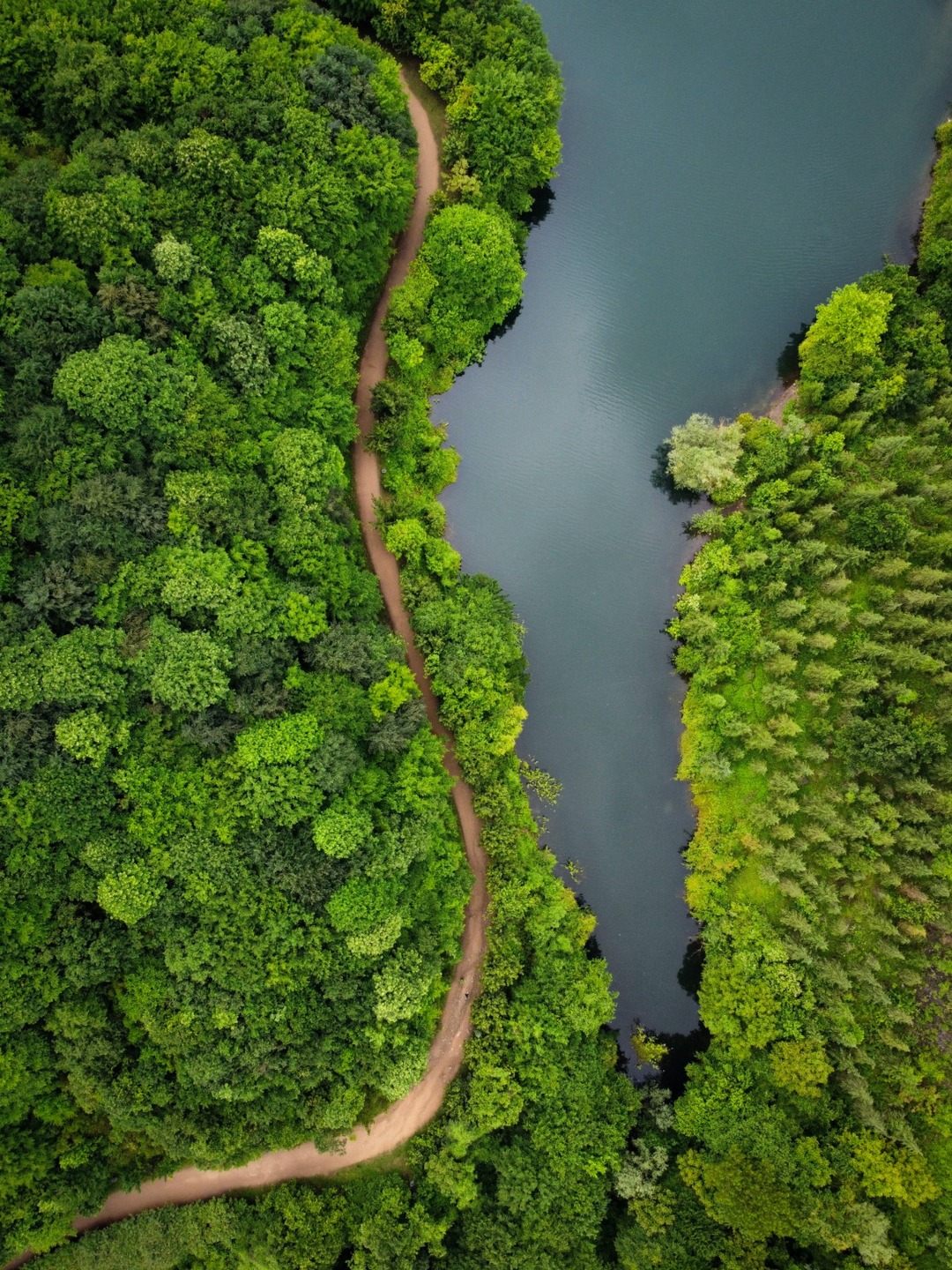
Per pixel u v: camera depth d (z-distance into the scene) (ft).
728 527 217.77
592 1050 202.80
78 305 169.48
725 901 211.41
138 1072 173.88
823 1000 200.03
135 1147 183.21
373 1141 201.87
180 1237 190.29
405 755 190.90
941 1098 194.80
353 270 205.05
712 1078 202.69
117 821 170.19
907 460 214.48
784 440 213.66
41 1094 171.94
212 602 170.91
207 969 173.27
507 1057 199.52
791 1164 191.31
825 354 214.69
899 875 202.49
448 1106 201.05
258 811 173.78
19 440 163.12
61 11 188.55
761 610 215.51
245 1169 199.62
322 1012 180.24
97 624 168.96
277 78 191.93
